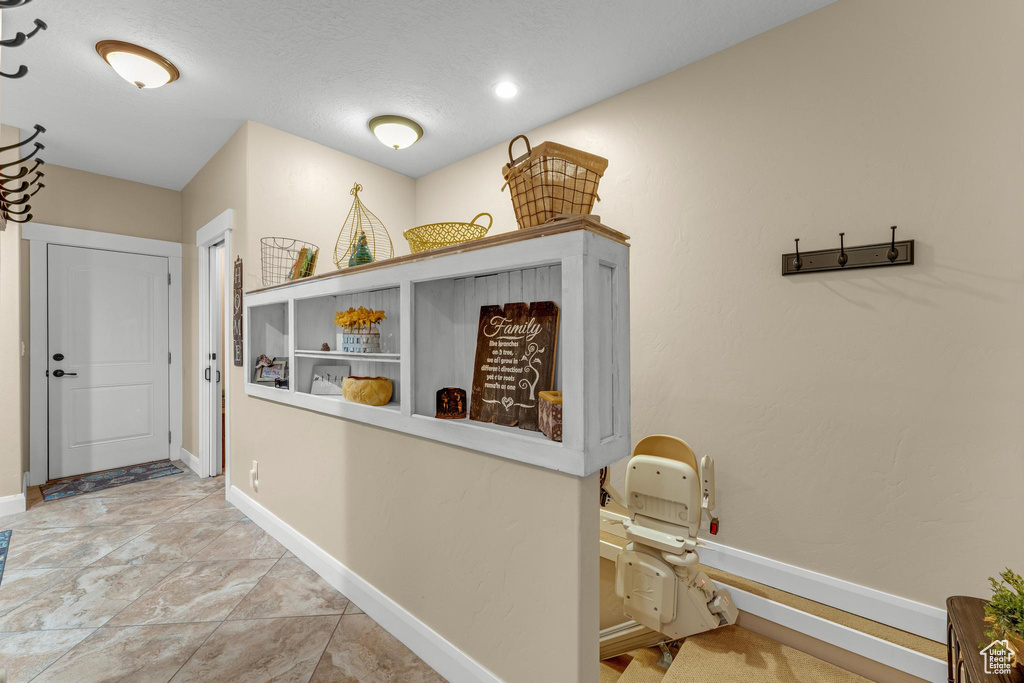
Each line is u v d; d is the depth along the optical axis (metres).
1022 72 1.56
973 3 1.64
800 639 1.85
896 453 1.79
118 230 3.85
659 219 2.43
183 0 1.92
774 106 2.07
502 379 1.53
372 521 1.92
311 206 3.21
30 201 3.45
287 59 2.32
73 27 2.07
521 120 2.93
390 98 2.68
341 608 1.97
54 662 1.62
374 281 1.86
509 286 1.60
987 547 1.62
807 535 1.99
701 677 1.65
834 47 1.92
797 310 2.01
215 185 3.38
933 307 1.71
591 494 1.26
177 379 4.17
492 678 1.43
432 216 3.81
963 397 1.66
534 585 1.33
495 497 1.43
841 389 1.90
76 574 2.21
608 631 2.06
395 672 1.60
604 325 1.34
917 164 1.74
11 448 2.94
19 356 2.99
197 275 3.83
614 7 1.97
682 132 2.35
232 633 1.80
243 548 2.49
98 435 3.79
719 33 2.12
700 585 1.85
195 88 2.57
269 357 2.96
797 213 2.00
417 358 1.71
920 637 1.72
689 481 1.75
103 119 2.88
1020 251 1.56
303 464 2.37
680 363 2.35
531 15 2.02
